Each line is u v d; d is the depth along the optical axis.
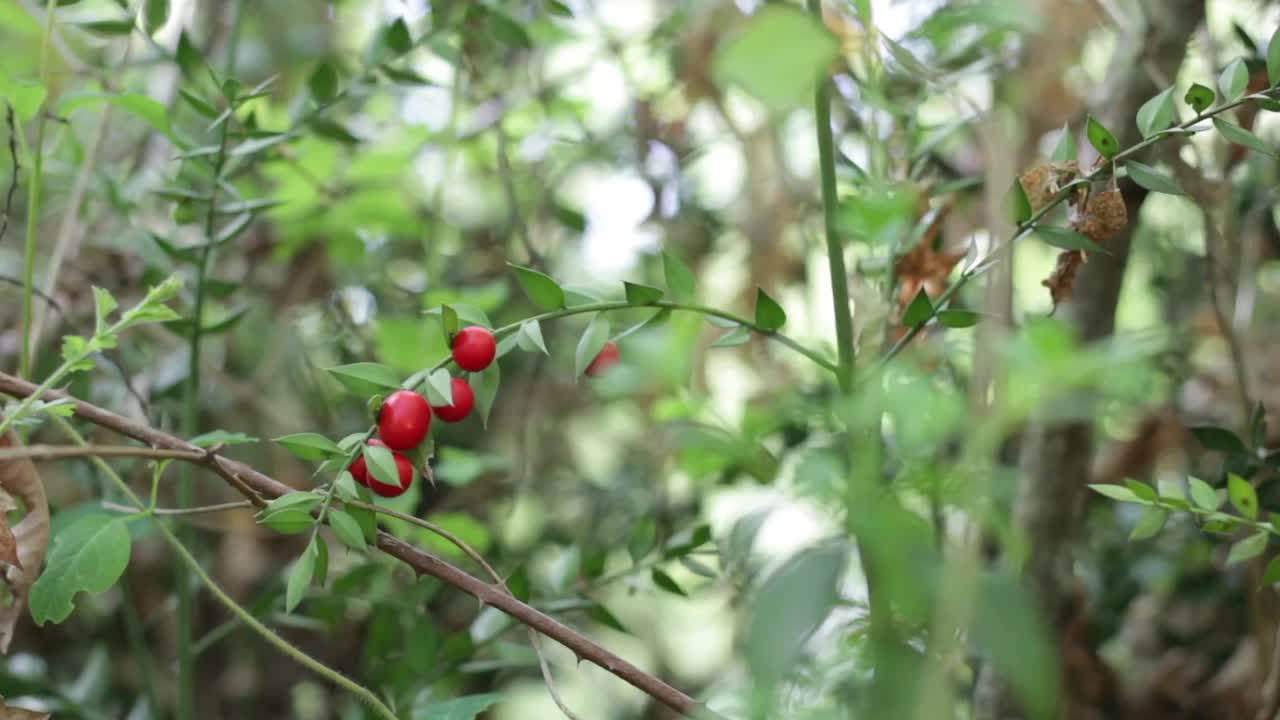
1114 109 0.72
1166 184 0.57
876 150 0.67
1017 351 0.46
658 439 0.89
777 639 0.48
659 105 0.93
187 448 0.58
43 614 0.58
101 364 0.79
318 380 0.95
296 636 0.96
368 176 0.86
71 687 0.87
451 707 0.63
